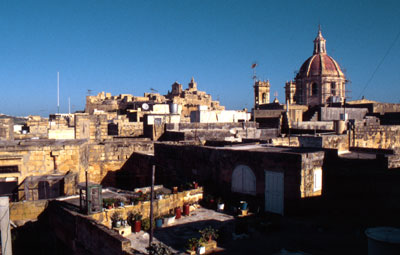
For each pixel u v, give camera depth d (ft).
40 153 85.25
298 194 61.05
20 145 84.74
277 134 131.13
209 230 50.70
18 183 83.66
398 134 118.73
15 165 83.61
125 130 166.91
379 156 69.72
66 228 59.11
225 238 52.65
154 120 144.05
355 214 62.85
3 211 58.80
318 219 60.39
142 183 102.89
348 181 64.64
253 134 126.21
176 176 87.97
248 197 68.80
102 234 48.62
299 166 60.80
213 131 118.83
